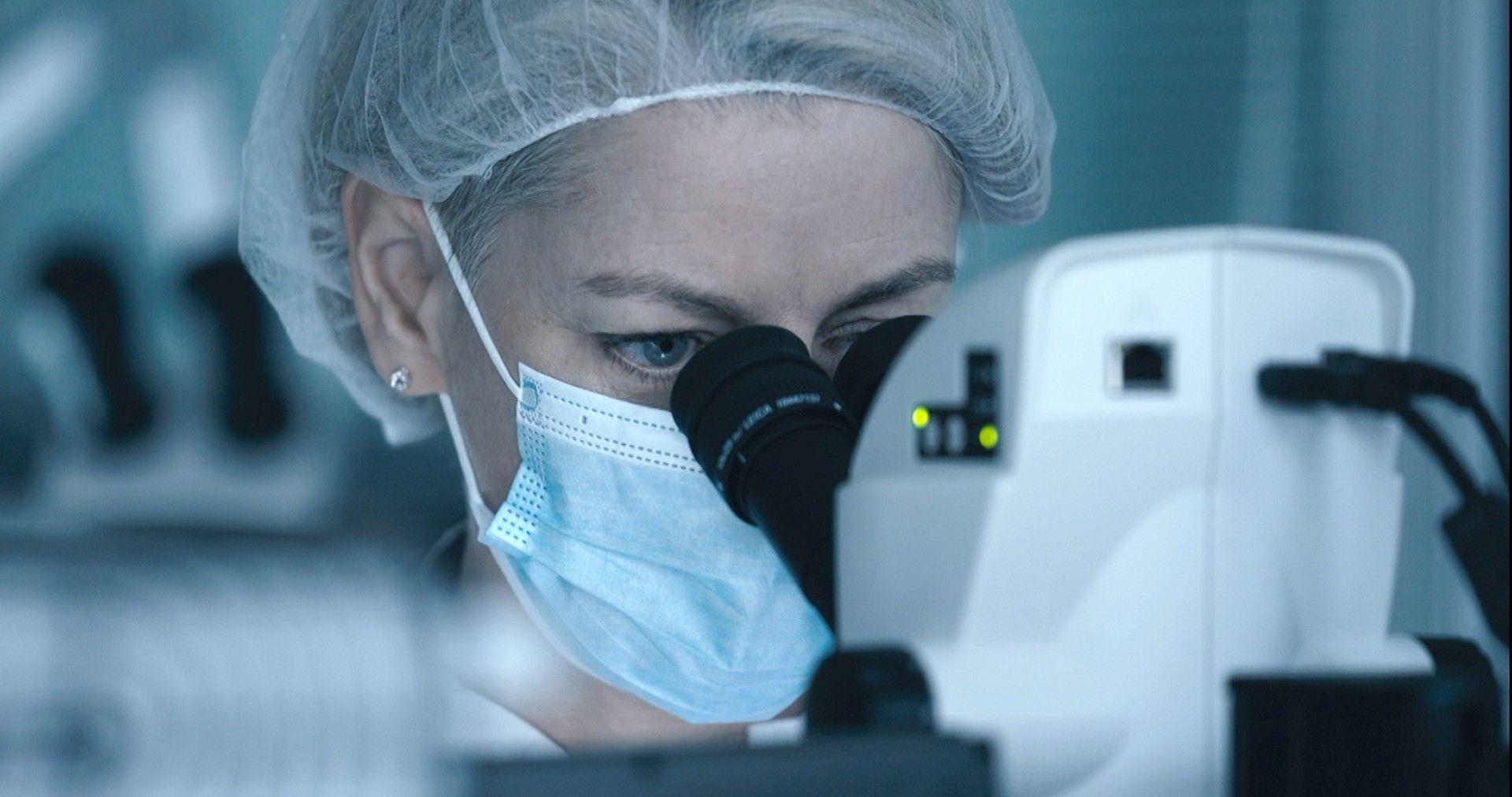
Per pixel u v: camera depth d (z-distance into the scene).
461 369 0.76
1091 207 1.55
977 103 0.73
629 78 0.69
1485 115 1.48
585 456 0.72
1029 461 0.53
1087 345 0.54
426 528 1.43
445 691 0.51
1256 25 1.54
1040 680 0.53
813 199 0.70
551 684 0.75
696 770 0.51
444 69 0.72
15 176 1.58
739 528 0.72
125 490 1.48
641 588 0.73
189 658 0.48
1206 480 0.54
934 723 0.52
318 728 0.49
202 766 0.47
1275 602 0.55
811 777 0.51
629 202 0.70
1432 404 1.34
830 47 0.69
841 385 0.67
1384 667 0.55
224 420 1.50
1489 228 1.48
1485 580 0.55
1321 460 0.55
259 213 0.82
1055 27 1.55
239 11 1.62
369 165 0.75
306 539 0.51
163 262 1.57
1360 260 0.56
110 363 1.51
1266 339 0.55
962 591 0.54
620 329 0.71
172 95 1.60
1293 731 0.53
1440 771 0.53
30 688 0.46
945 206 0.74
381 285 0.78
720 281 0.70
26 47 1.59
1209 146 1.55
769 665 0.73
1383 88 1.52
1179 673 0.54
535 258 0.72
